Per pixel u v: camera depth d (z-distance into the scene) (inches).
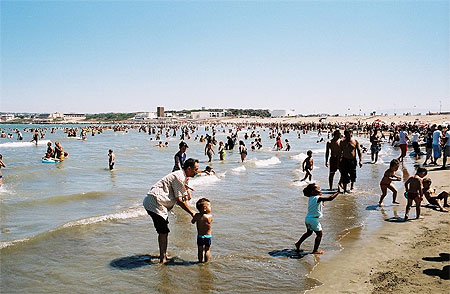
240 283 242.5
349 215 412.5
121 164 1048.8
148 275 257.3
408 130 2271.2
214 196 537.0
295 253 298.0
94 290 235.5
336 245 314.3
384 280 236.2
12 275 258.2
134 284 243.4
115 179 751.7
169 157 1283.2
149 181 724.7
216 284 241.6
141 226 380.2
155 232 359.9
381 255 284.0
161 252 281.7
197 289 235.0
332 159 560.4
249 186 625.3
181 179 279.7
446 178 593.6
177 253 301.1
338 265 268.4
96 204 498.9
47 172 845.8
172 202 281.7
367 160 1001.5
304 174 772.6
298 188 605.0
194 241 331.9
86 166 991.6
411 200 386.3
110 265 276.2
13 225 390.6
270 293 227.6
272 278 249.6
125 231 362.0
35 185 672.4
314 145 1862.7
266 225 383.2
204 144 2023.9
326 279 244.7
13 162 1104.2
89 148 1769.2
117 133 4062.5
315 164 971.3
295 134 3449.8
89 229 366.9
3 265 275.4
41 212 451.2
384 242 315.3
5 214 439.8
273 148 1565.0
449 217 391.5
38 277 255.3
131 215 422.6
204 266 272.7
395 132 1754.4
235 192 569.0
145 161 1142.3
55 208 473.4
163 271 264.1
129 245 321.4
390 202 477.7
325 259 282.2
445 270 249.0
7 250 306.2
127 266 274.2
